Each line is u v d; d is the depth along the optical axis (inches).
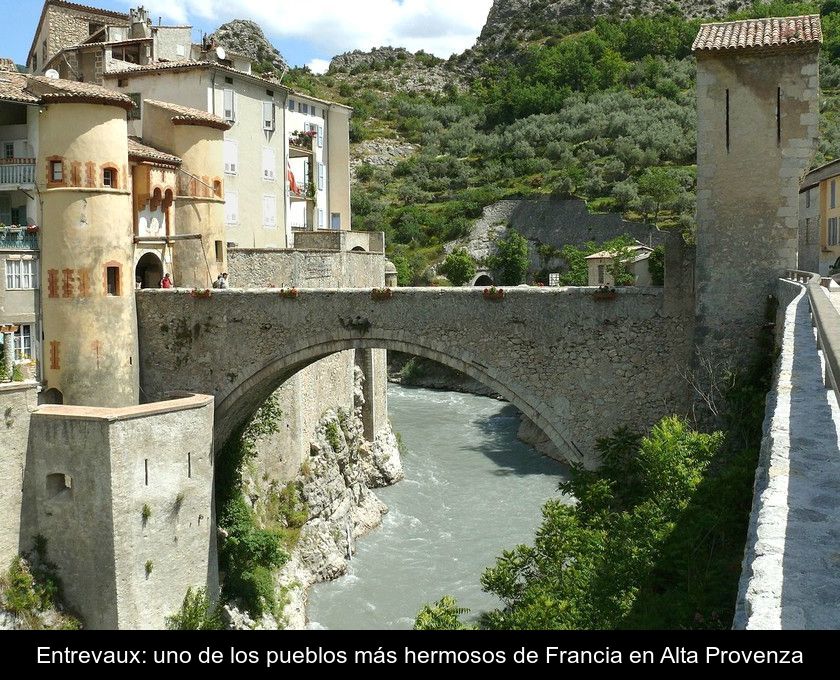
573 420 1144.8
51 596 1147.9
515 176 5088.6
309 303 1283.2
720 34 1076.5
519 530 1772.9
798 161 1015.0
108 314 1349.7
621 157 4722.0
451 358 1202.6
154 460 1176.2
